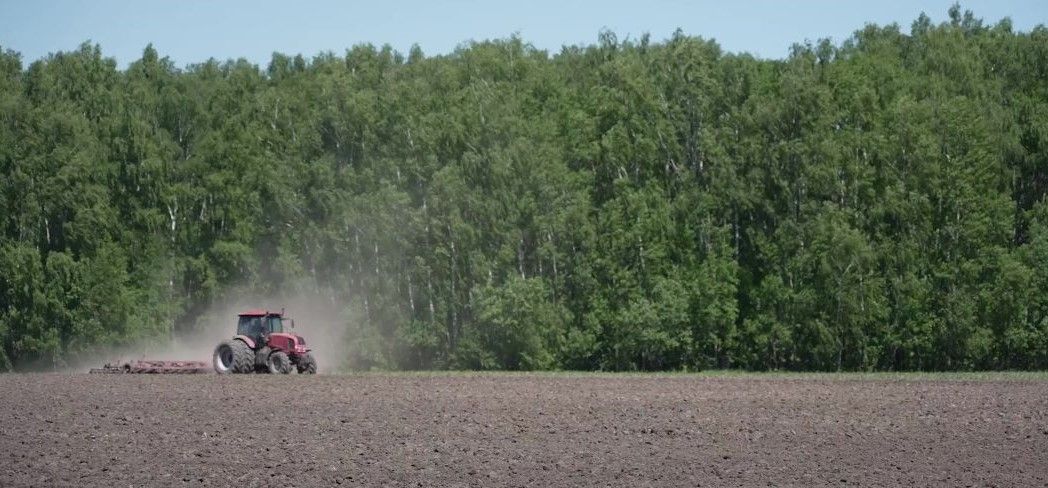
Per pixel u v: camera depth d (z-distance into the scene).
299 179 101.75
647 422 38.06
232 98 116.38
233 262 101.25
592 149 98.75
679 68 101.12
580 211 93.69
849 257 84.75
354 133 103.44
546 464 30.03
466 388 51.34
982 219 88.00
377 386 52.28
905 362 87.81
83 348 95.19
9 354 96.19
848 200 91.50
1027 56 106.00
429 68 114.81
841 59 108.75
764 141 94.25
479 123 98.81
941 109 91.50
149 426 37.53
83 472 29.14
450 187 93.62
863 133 93.94
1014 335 84.19
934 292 86.38
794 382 55.19
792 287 89.00
